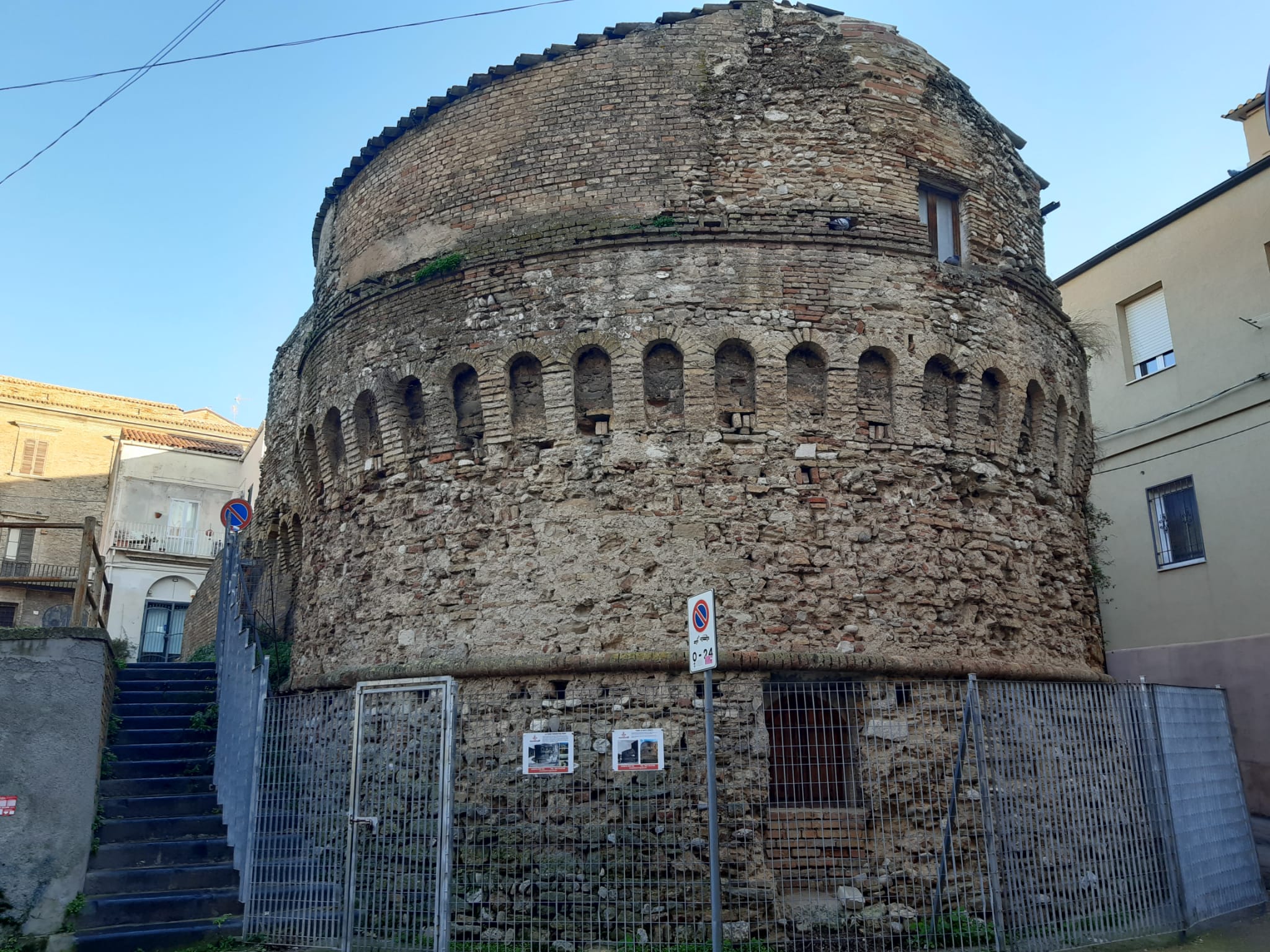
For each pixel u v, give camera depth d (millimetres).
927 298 15531
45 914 11281
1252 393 23625
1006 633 15156
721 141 15836
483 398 15219
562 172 15914
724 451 14375
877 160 15945
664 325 14758
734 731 13039
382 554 15711
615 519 14180
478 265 15750
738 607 13773
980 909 12883
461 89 17062
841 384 14773
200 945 11320
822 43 16516
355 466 16703
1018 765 12070
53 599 40250
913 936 12016
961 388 15570
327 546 17094
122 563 43438
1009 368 16078
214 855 12883
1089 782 12312
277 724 12180
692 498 14195
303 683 16516
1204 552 24484
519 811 12945
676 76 16156
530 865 12555
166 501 46000
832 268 15203
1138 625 26000
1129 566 26438
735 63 16297
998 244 16984
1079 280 28625
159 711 16750
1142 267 26859
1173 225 26125
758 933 12031
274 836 11734
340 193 19359
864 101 16203
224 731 14641
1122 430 26922
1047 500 16672
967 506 15320
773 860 12312
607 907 11695
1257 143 27750
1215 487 24312
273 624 22391
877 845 12836
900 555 14430
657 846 12430
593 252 15211
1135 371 27141
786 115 16016
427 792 11500
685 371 14578
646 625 13719
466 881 12602
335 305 17703
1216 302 24766
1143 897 12188
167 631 44156
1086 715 12594
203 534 46312
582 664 13461
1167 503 25812
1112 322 27500
